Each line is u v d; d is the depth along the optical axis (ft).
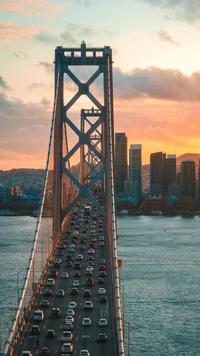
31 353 208.13
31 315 248.11
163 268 599.98
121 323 214.90
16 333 220.43
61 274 314.35
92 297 274.36
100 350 211.41
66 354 206.80
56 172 375.25
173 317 387.14
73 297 274.57
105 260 342.03
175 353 319.68
